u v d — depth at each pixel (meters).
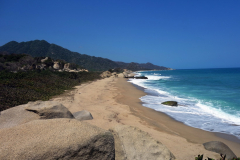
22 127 2.60
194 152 5.36
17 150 2.15
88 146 2.51
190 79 38.94
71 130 2.60
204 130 7.87
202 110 11.22
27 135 2.41
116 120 8.20
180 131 7.71
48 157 2.23
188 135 7.23
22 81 15.06
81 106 10.60
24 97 10.89
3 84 12.32
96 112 9.30
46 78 19.80
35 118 4.78
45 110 4.95
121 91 19.89
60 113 5.15
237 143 6.57
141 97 16.33
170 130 7.79
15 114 4.83
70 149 2.37
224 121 9.05
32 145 2.24
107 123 7.32
